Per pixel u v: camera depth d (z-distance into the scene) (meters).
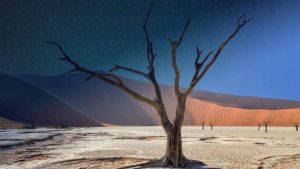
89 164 16.91
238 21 15.74
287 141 32.50
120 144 28.41
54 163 17.31
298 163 16.92
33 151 23.11
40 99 117.00
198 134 45.41
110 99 160.38
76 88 167.12
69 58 15.70
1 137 32.59
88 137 37.97
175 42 15.21
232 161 17.34
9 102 110.50
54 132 45.22
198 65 15.52
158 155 20.00
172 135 15.53
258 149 24.08
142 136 39.69
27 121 103.00
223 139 35.16
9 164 17.38
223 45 15.59
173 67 15.42
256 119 129.00
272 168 15.32
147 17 16.30
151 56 16.19
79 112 118.12
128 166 15.55
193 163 16.17
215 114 140.50
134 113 153.12
